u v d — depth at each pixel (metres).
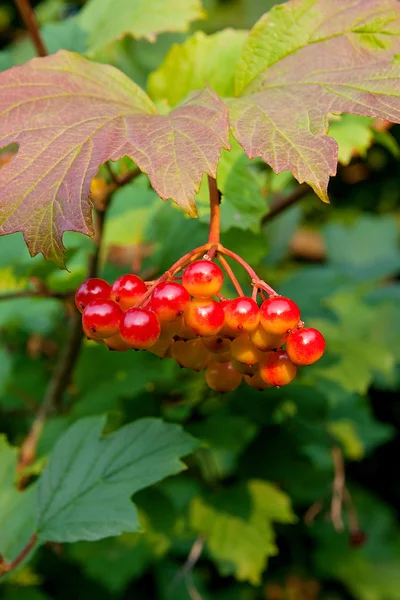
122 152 0.31
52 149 0.31
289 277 0.57
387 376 0.66
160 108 0.39
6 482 0.39
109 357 0.47
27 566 0.53
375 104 0.32
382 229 0.79
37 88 0.33
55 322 0.58
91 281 0.33
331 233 0.80
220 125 0.31
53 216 0.30
